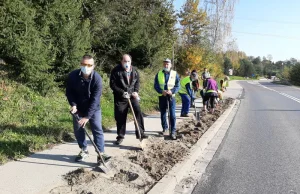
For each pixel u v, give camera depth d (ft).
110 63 43.65
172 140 22.02
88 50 33.47
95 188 12.91
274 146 22.84
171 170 15.78
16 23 23.43
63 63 28.81
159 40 50.67
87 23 32.50
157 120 30.01
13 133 18.40
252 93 86.33
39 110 23.12
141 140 18.86
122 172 14.98
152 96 44.14
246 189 14.48
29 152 16.71
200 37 96.37
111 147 19.08
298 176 16.37
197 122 29.01
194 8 95.35
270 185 15.02
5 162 15.06
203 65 86.58
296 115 40.27
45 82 26.09
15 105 22.36
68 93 15.44
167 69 22.54
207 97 37.60
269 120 35.50
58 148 17.93
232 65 210.59
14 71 25.58
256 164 18.34
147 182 14.21
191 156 18.45
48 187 12.64
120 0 45.85
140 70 49.88
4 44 23.40
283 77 206.69
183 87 33.12
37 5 26.40
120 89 19.30
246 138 25.50
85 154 16.16
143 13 49.85
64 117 23.49
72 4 29.99
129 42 44.42
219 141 24.20
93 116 15.76
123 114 19.71
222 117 35.17
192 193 13.94
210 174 16.48
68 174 14.10
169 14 62.03
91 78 14.99
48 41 27.53
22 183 12.84
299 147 22.65
